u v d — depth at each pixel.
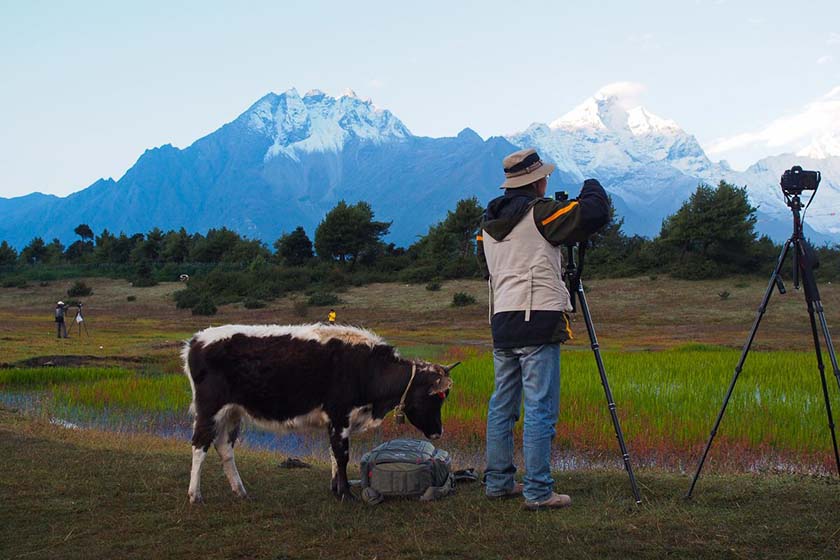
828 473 8.67
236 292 72.19
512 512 5.91
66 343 32.84
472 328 46.22
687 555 4.95
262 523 5.89
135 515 6.14
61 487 7.03
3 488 7.02
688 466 9.61
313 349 6.57
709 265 63.50
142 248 106.56
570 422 12.20
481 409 14.05
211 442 6.57
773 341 35.44
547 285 5.76
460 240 81.81
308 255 90.00
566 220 5.60
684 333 41.03
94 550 5.31
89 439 10.52
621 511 5.85
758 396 14.45
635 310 51.94
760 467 9.31
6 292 80.81
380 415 6.82
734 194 65.88
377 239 85.69
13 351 28.28
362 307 60.84
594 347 6.18
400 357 6.90
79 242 125.19
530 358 5.83
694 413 12.68
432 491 6.43
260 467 8.23
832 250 65.69
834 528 5.35
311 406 6.63
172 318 58.16
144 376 22.22
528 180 5.93
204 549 5.31
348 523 5.84
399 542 5.33
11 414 14.16
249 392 6.57
